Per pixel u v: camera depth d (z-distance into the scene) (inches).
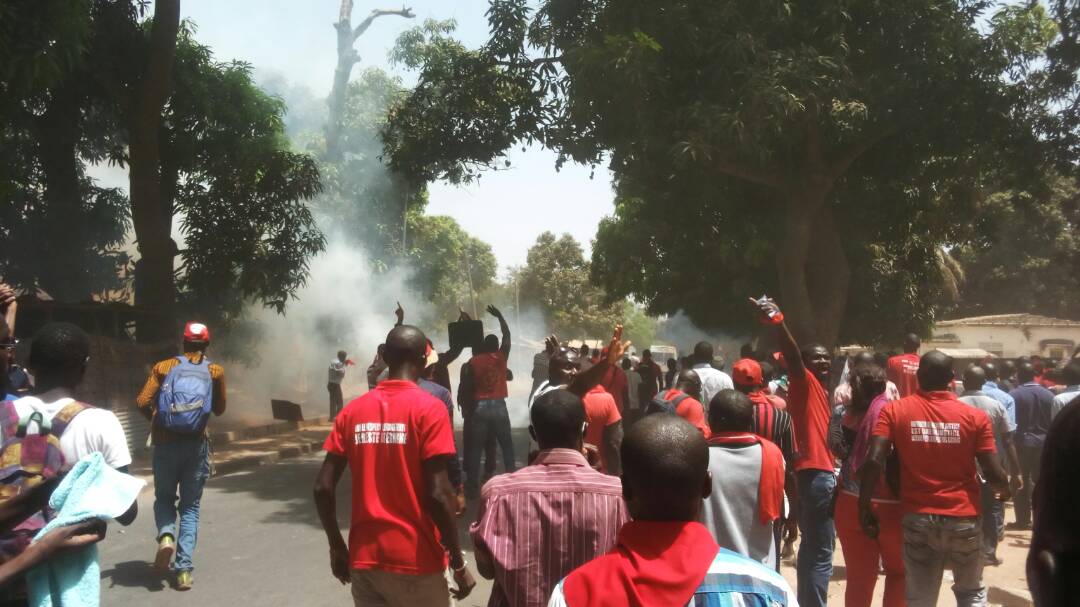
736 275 868.0
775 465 162.6
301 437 687.7
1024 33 507.8
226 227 717.3
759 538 161.5
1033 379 367.6
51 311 584.1
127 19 671.1
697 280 923.4
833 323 628.1
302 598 255.3
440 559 152.3
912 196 687.7
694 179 642.2
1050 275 1721.2
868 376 221.1
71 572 107.7
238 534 340.8
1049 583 50.4
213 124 740.0
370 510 150.0
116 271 813.9
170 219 740.0
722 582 75.2
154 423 265.1
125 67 673.6
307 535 339.3
